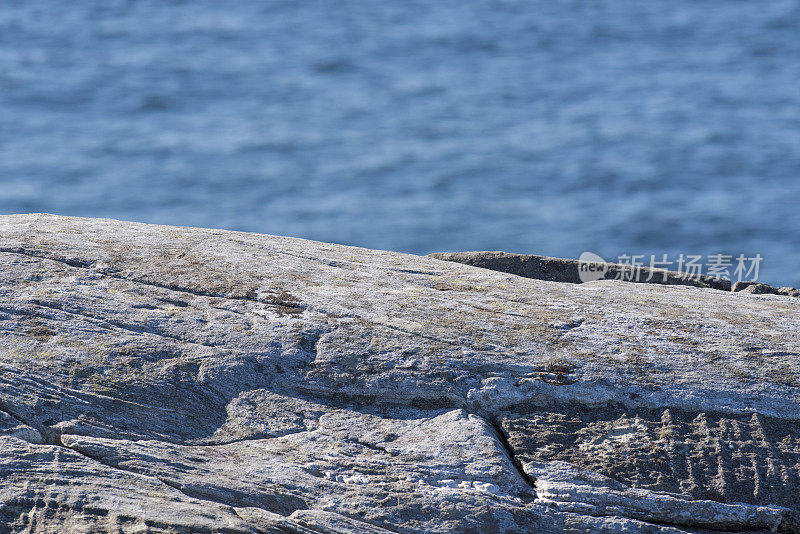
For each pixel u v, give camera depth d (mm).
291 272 17531
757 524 13008
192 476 12781
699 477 13352
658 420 14148
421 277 18047
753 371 14953
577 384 14562
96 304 15531
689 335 15945
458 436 13812
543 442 13852
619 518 12922
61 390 13711
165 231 19266
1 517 11828
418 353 14992
